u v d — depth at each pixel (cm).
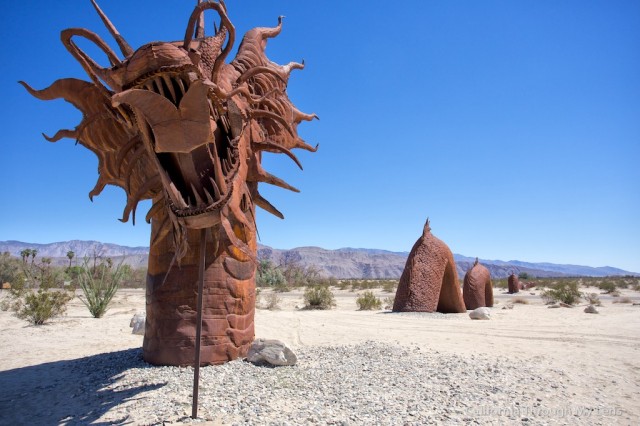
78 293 2750
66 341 966
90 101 551
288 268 5816
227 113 432
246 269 661
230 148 432
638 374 675
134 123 438
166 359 610
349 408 474
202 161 405
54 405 498
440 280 1708
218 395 495
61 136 576
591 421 464
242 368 604
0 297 2259
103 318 1442
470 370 663
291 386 543
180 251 399
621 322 1381
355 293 4072
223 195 398
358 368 654
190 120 345
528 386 590
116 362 670
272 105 653
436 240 1739
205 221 391
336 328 1171
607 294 3838
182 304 616
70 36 441
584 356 811
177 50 359
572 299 2330
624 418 476
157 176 488
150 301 639
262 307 2116
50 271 3425
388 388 555
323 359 716
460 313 1705
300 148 788
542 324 1320
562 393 564
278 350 638
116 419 436
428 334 1075
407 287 1694
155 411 451
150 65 358
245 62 656
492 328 1211
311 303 2145
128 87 376
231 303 639
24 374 656
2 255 3928
